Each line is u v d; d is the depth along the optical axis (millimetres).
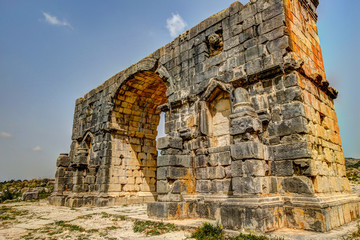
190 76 15977
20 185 38219
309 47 14375
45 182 38875
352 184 24562
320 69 15258
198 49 15938
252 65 12773
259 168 9688
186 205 12773
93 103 27000
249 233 8617
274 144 11148
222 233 9078
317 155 11102
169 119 16484
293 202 9930
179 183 13031
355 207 12180
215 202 12234
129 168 23703
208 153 13570
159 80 22828
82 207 20750
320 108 12961
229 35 14328
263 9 13117
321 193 10305
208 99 14617
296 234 8727
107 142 22906
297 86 11164
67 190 24609
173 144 13711
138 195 23500
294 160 10438
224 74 14000
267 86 12047
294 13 13641
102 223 12812
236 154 10016
